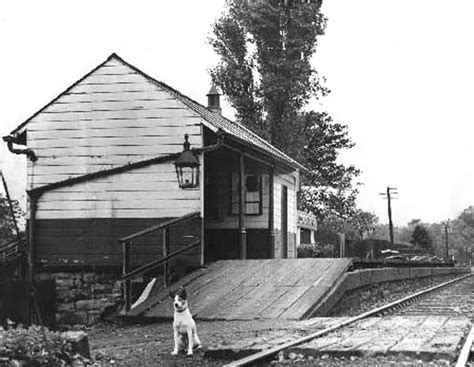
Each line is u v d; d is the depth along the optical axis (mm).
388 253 44094
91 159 21906
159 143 21453
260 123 42844
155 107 21578
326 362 9539
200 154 20844
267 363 9555
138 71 21766
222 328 14180
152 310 17406
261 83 42281
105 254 21344
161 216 21109
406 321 14477
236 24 43281
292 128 42906
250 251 25891
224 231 26000
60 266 21531
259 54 42531
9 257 22062
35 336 8953
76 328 18172
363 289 20969
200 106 26188
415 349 9992
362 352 9953
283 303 16312
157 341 13078
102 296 21141
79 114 22094
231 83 43188
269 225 25281
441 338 11242
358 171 61812
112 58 22000
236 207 26000
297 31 41719
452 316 16203
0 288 18609
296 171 31109
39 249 21719
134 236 18328
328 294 17047
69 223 21656
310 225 44000
